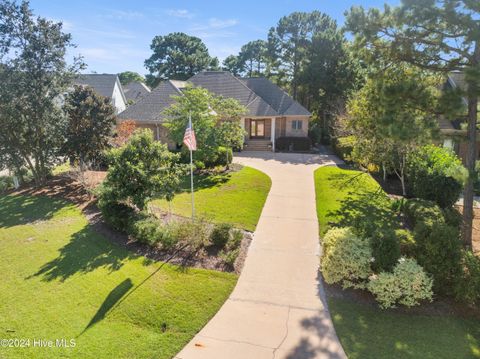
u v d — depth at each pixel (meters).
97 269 8.57
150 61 67.31
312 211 12.96
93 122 17.11
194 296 7.43
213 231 9.59
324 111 33.22
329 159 24.17
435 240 7.18
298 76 33.97
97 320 6.68
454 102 7.82
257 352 5.85
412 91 8.26
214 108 20.83
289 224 11.62
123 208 10.74
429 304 7.07
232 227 10.08
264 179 17.73
